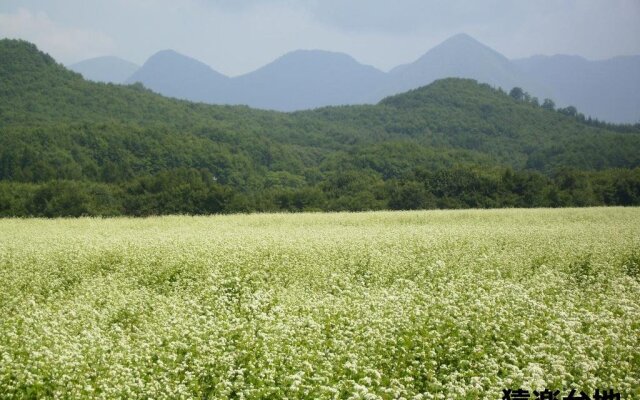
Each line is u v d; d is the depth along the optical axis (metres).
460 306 12.89
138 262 20.70
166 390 9.26
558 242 24.22
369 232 28.23
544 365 9.74
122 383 9.55
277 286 17.28
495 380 9.22
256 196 79.38
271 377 9.39
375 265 19.84
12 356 10.23
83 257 21.56
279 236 26.31
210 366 10.09
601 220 36.34
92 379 9.84
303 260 20.89
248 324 11.82
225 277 18.70
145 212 70.38
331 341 11.01
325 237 25.80
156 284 18.89
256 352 10.51
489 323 11.47
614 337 10.64
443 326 11.57
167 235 27.58
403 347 10.58
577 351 10.05
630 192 72.62
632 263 20.53
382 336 10.99
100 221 39.59
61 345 10.84
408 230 29.30
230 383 9.37
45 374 9.68
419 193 77.38
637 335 11.02
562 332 10.84
